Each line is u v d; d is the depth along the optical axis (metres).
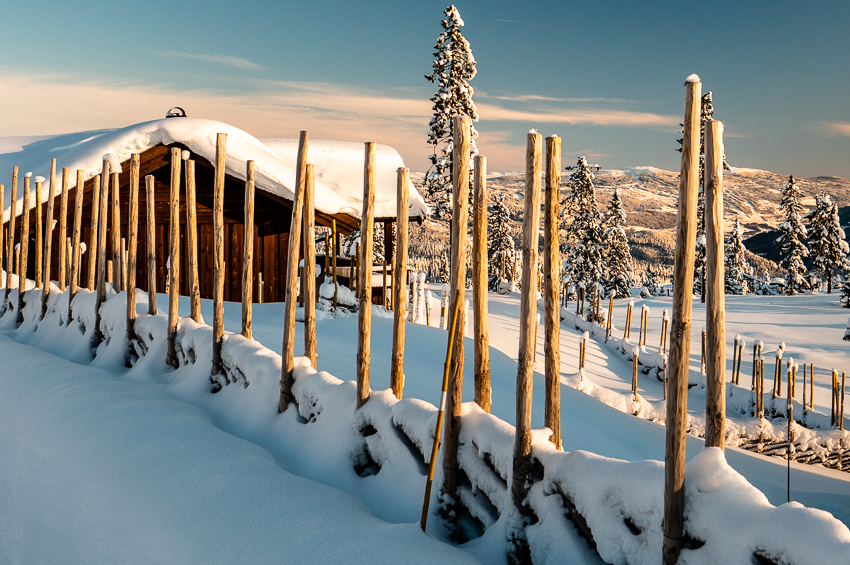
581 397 11.62
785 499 9.88
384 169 23.50
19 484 5.87
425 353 11.65
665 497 3.13
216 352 7.91
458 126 4.75
